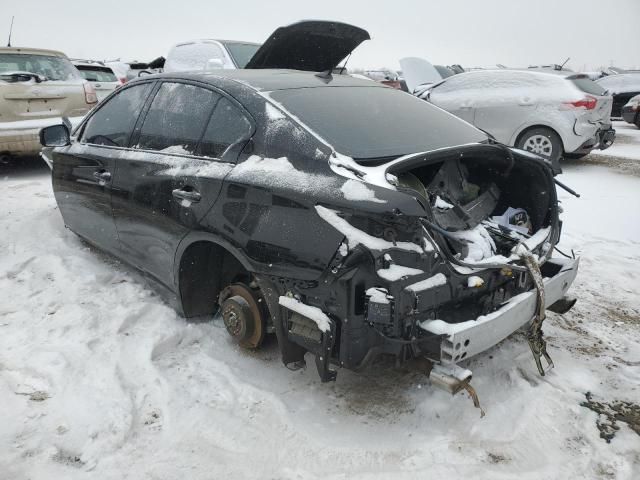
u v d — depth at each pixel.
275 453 2.40
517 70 8.88
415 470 2.30
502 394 2.79
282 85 3.15
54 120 7.02
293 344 2.66
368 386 2.85
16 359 3.02
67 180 4.33
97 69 11.54
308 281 2.42
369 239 2.25
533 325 2.78
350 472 2.29
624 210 6.28
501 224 3.15
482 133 3.46
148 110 3.66
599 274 4.47
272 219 2.57
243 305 3.00
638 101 14.23
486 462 2.35
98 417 2.56
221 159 2.95
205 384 2.87
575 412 2.66
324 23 3.89
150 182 3.35
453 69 18.89
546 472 2.30
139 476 2.26
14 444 2.40
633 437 2.51
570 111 8.23
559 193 7.13
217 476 2.27
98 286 3.94
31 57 7.62
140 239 3.57
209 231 2.90
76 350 3.10
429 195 2.92
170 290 3.48
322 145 2.62
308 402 2.73
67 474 2.26
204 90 3.28
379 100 3.36
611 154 10.50
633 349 3.28
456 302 2.53
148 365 2.99
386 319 2.24
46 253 4.56
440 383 2.38
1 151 6.73
